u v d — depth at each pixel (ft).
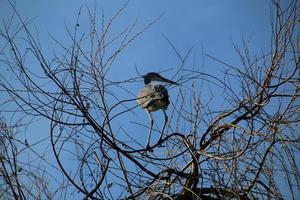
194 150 34.58
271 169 32.86
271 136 32.65
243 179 33.19
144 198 34.19
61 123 34.24
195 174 34.88
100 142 34.40
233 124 34.19
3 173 33.06
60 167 33.78
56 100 34.09
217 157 33.09
